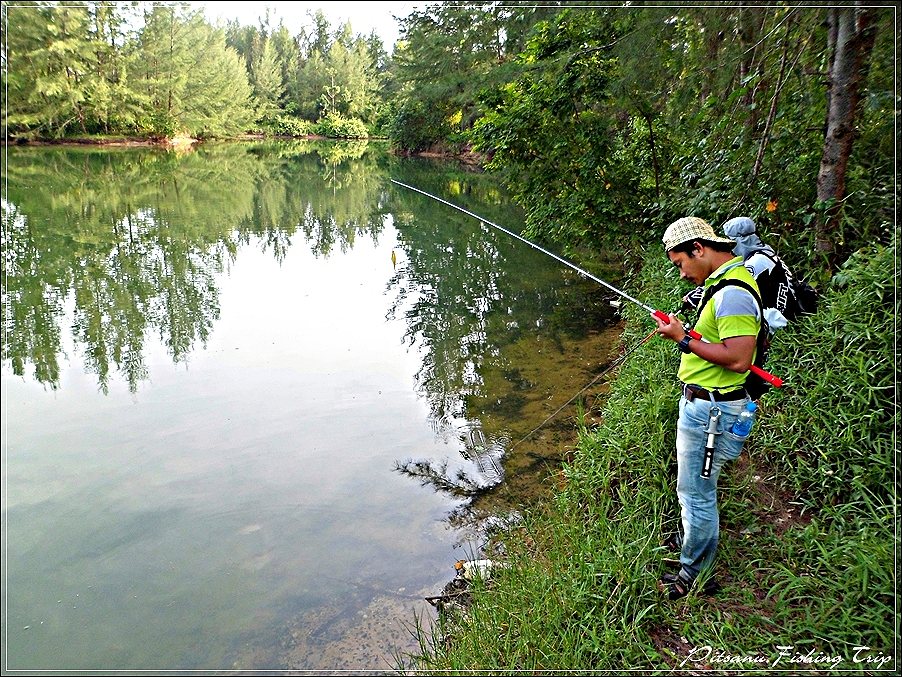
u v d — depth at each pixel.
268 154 39.62
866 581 2.61
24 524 4.08
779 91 5.05
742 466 3.68
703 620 2.77
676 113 7.60
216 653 3.12
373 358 6.72
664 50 6.80
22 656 3.12
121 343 7.27
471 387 5.86
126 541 3.93
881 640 2.48
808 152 5.25
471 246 12.39
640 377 4.82
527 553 3.56
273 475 4.56
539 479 4.36
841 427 3.40
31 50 31.20
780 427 3.66
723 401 2.70
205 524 4.07
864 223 4.48
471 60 24.69
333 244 12.88
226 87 52.56
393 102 41.69
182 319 8.09
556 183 8.23
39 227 14.04
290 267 10.89
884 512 2.96
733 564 3.05
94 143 37.03
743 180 5.34
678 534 3.26
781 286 3.38
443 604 3.37
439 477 4.49
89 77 34.03
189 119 43.81
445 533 3.91
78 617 3.36
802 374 3.77
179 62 42.19
